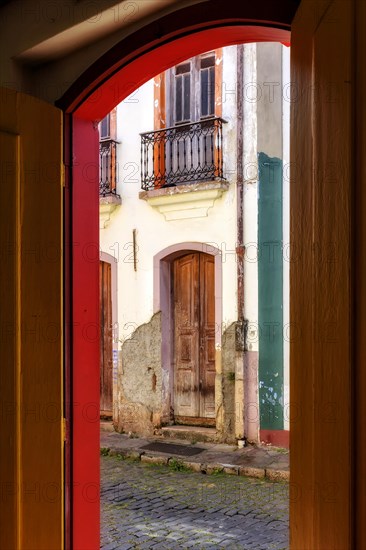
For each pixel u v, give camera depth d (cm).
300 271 171
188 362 916
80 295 304
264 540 516
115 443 872
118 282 950
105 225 961
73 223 301
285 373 803
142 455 800
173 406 927
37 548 253
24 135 252
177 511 594
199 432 866
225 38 250
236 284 836
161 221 908
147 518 574
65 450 292
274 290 809
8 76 302
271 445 811
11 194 246
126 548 498
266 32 237
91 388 309
